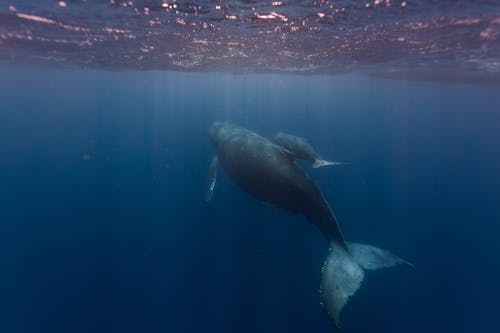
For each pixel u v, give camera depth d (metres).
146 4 9.84
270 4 9.57
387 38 14.23
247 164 10.34
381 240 17.16
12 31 14.14
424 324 13.30
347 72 28.70
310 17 11.02
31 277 15.73
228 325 13.16
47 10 10.77
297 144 9.77
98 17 11.52
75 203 22.34
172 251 16.78
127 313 13.93
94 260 16.62
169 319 13.58
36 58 23.56
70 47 18.03
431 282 15.39
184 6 9.95
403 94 55.69
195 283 14.96
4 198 23.39
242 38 14.65
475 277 15.93
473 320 13.66
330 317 6.86
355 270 8.24
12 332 13.10
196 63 24.00
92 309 14.16
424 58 19.19
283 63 23.34
